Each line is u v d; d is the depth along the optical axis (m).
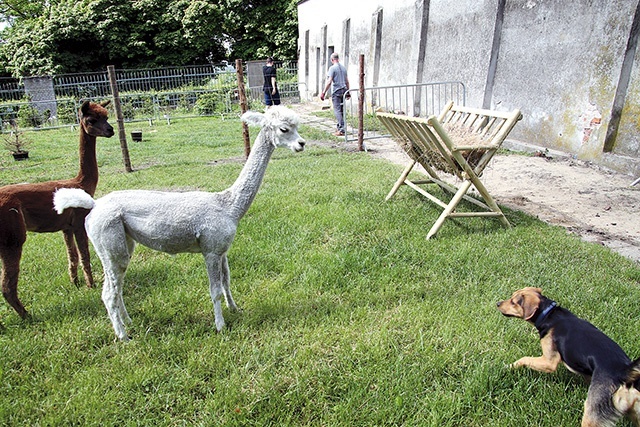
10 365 2.95
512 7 9.39
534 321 2.64
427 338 3.11
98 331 3.29
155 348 3.09
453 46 11.59
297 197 6.25
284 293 3.76
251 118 3.15
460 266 4.14
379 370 2.80
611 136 7.51
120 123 8.15
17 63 25.03
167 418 2.50
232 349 3.07
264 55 28.73
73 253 4.01
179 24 27.75
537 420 2.44
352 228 5.02
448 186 5.76
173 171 8.23
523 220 5.27
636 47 6.98
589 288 3.71
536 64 8.91
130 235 3.15
